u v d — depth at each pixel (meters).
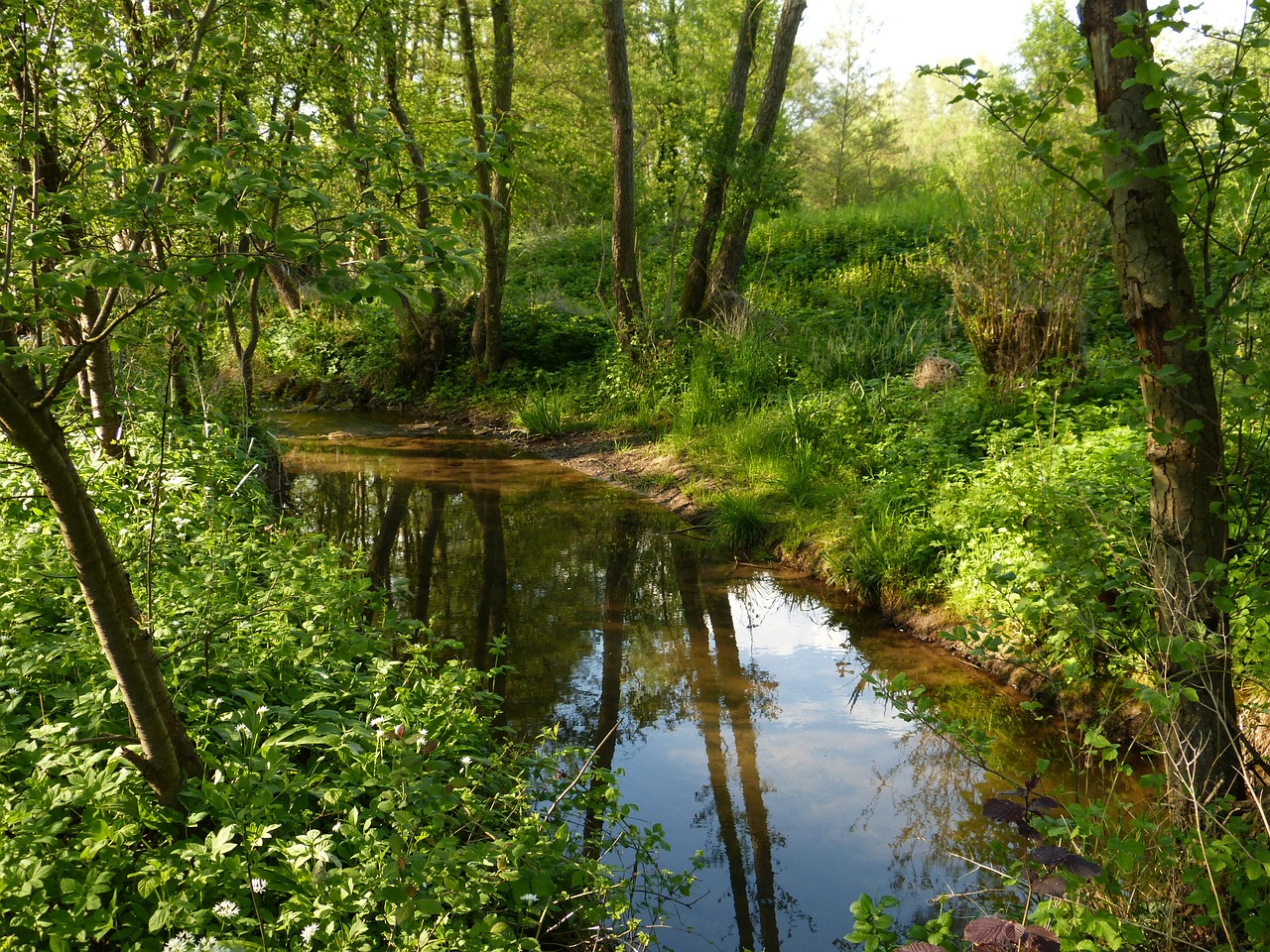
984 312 9.08
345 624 4.80
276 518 7.49
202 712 3.37
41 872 2.36
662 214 15.00
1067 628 4.53
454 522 9.65
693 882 3.89
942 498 7.25
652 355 13.88
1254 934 2.54
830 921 3.67
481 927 2.63
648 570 8.10
